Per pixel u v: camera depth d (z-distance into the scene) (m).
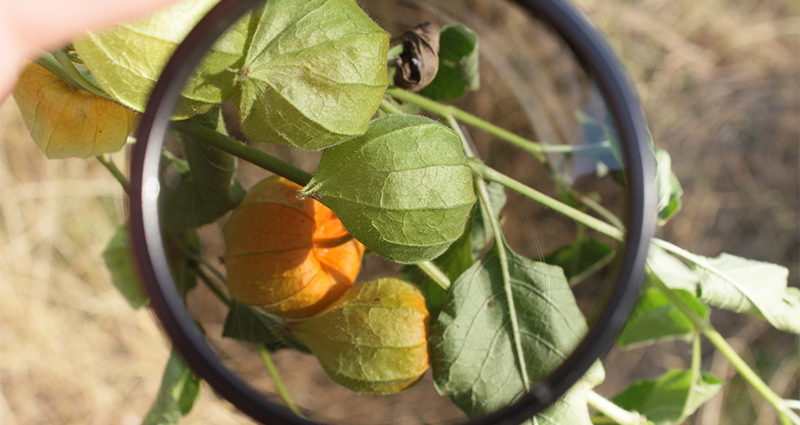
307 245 0.30
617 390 0.79
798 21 0.83
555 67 0.38
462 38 0.37
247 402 0.28
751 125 0.81
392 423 0.40
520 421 0.29
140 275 0.27
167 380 0.36
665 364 0.79
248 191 0.32
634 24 0.80
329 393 0.43
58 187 0.75
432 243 0.28
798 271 0.78
